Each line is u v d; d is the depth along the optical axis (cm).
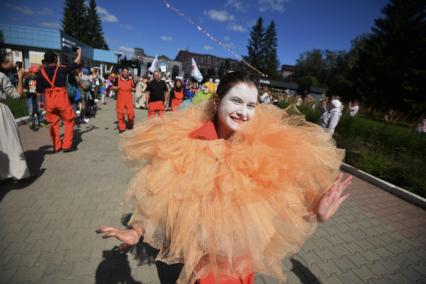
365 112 1666
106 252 302
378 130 899
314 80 7056
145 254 304
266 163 136
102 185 460
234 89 145
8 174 416
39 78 548
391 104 3262
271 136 150
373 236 408
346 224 435
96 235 327
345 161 805
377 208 513
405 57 3241
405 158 728
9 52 414
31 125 820
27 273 263
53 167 517
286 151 146
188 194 129
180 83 1055
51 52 547
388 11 3581
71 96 816
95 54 3238
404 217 485
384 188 628
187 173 133
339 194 154
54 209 376
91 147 664
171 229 132
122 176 502
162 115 186
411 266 348
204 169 132
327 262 334
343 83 3712
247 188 130
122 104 846
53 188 436
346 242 383
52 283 255
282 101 1548
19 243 303
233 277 147
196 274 138
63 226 339
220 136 162
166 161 141
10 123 412
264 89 963
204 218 127
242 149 139
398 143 819
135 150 169
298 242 146
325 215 154
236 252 130
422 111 2919
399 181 643
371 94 3431
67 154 595
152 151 160
